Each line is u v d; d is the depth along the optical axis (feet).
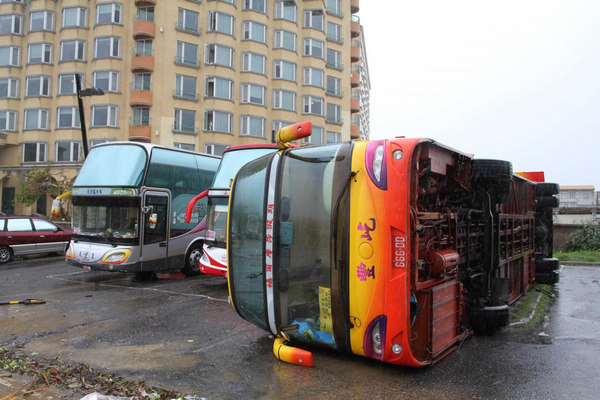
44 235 50.24
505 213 22.99
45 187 107.34
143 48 115.34
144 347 17.81
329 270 14.73
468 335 18.20
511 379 13.99
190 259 38.01
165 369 15.23
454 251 16.52
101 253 33.01
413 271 13.97
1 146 121.39
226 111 120.67
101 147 36.68
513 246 23.85
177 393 12.91
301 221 15.44
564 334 19.19
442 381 13.83
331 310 14.66
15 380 14.01
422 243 15.07
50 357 16.61
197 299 27.81
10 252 47.47
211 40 120.67
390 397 12.75
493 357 16.05
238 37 126.00
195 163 39.34
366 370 14.69
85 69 117.70
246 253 17.13
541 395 12.84
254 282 16.70
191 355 16.69
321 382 13.84
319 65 137.18
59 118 117.08
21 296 28.91
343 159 14.67
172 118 115.65
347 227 14.26
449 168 17.26
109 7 115.55
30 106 118.73
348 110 147.02
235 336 19.21
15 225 48.80
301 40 136.67
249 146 32.94
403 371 14.58
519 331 19.54
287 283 15.69
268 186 16.28
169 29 116.57
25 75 120.37
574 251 58.39
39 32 119.14
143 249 33.83
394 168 13.65
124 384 13.65
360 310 14.05
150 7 117.39
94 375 14.38
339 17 146.10
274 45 131.44
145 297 28.50
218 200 32.35
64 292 30.42
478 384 13.60
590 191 249.96
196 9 121.08
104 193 34.22
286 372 14.71
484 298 19.06
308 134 15.43
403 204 13.46
